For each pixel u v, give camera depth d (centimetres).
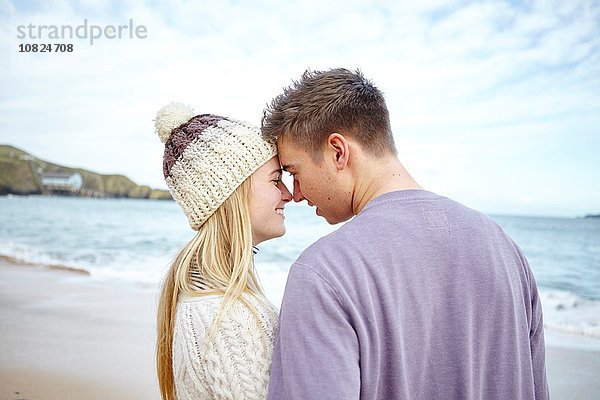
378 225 131
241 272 158
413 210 135
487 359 134
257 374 147
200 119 172
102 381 477
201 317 152
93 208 3206
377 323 122
